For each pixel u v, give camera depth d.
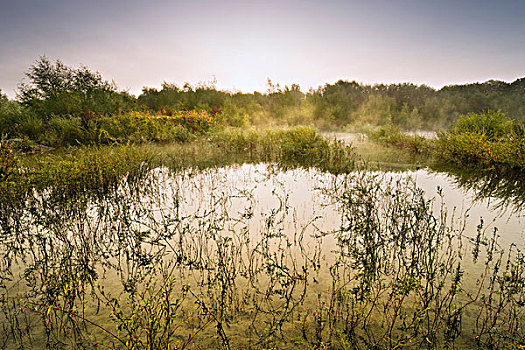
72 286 2.32
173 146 10.63
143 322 1.94
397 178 6.05
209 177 6.60
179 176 6.66
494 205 4.42
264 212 4.25
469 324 2.04
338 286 2.49
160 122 12.50
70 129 11.18
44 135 10.97
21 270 2.79
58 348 1.87
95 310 2.22
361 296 2.18
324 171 7.09
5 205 3.98
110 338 1.94
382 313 2.18
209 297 2.34
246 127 17.81
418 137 9.84
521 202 4.51
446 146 8.13
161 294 1.91
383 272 2.72
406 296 2.37
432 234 2.70
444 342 1.88
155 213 4.26
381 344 1.87
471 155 7.19
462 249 3.07
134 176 6.21
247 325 2.07
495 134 7.77
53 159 6.17
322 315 2.15
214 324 2.08
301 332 1.99
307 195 5.10
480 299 2.28
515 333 1.88
